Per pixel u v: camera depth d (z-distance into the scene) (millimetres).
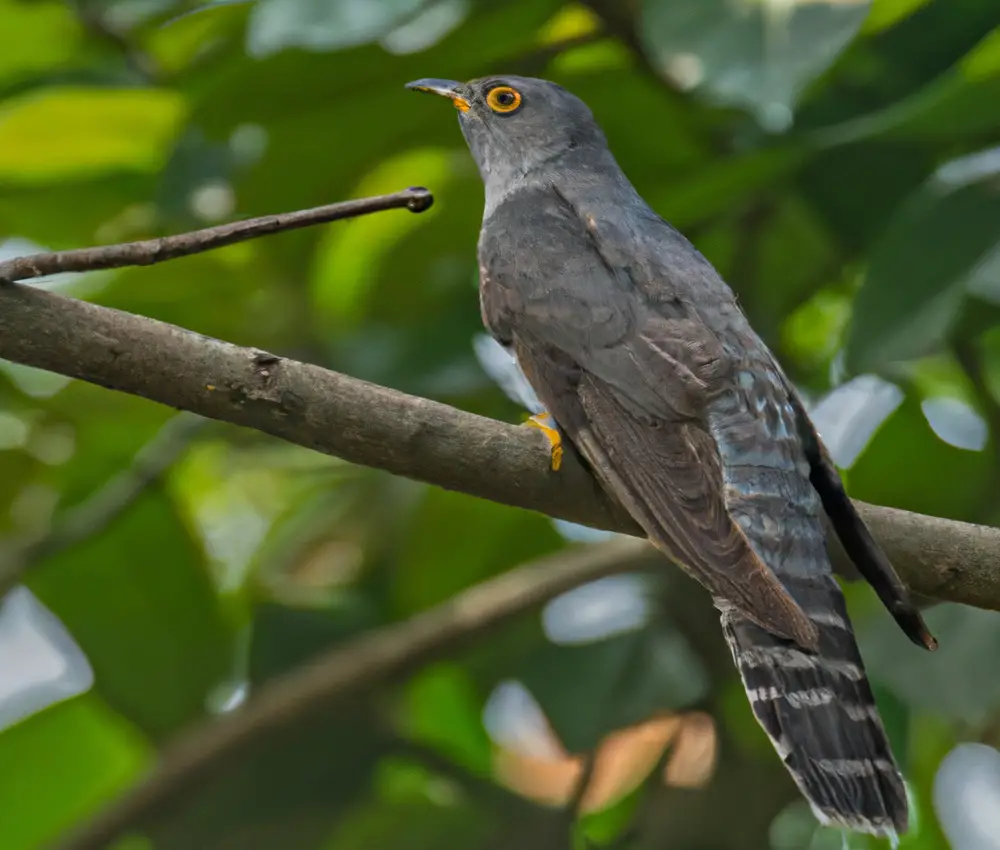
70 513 12273
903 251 9312
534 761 12758
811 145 9250
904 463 11250
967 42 10023
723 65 8531
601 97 10922
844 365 9234
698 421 8023
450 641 10891
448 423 7555
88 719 12148
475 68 10773
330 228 11555
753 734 11086
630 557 11008
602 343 8469
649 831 10945
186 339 7340
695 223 10758
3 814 12086
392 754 11938
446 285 11844
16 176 11461
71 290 12008
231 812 11734
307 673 10898
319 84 10117
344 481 13000
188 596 11953
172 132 10992
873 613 10312
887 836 6918
